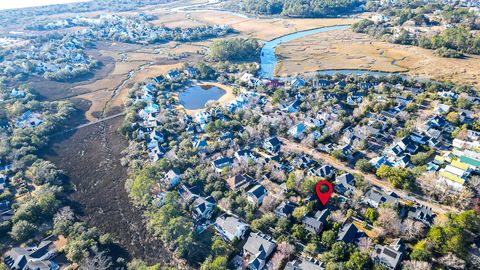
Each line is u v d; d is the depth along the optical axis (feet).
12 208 390.21
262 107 621.31
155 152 488.85
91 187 445.78
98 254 328.70
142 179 410.72
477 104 572.10
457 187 383.65
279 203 383.45
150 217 380.99
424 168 413.59
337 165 456.04
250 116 578.25
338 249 308.81
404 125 533.96
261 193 393.70
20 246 345.51
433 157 453.99
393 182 399.85
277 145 498.28
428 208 363.76
